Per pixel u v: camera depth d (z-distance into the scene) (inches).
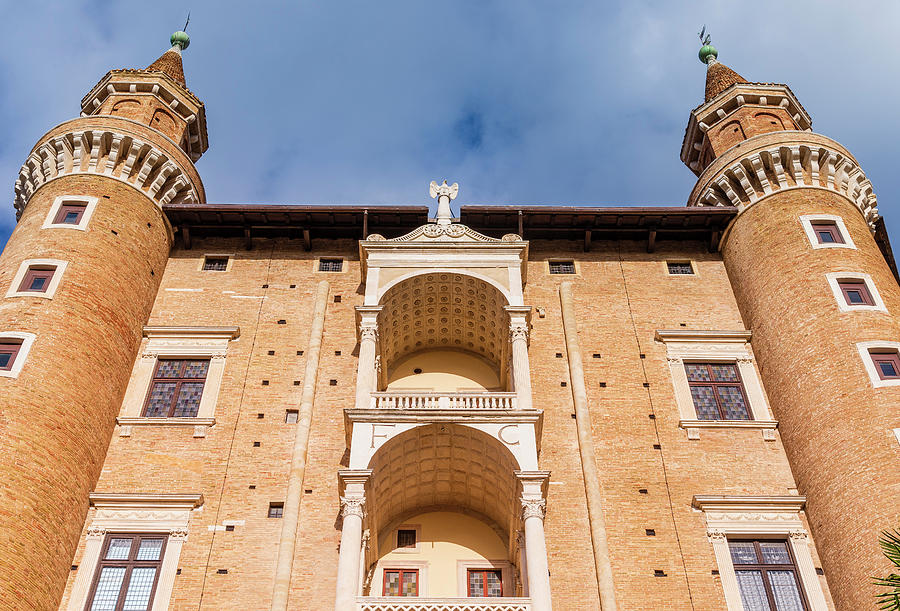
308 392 1130.7
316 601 954.1
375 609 873.5
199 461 1066.1
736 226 1309.1
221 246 1333.7
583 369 1173.7
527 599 882.8
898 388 1030.4
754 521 1019.3
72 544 967.6
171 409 1127.6
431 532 1080.2
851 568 938.1
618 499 1041.5
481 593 1032.2
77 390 1035.9
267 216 1311.5
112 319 1130.7
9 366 1018.1
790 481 1064.8
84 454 1016.2
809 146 1318.9
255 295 1262.3
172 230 1328.7
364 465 966.4
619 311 1250.0
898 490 948.0
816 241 1212.5
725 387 1169.4
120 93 1470.2
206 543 991.0
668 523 1021.2
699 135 1561.3
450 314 1226.6
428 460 1043.3
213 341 1192.8
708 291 1285.7
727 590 964.6
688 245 1355.8
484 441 1011.9
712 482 1061.8
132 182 1286.9
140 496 1013.2
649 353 1197.7
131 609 936.3
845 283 1159.6
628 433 1106.7
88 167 1278.3
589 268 1310.3
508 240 1227.9
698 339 1210.6
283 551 978.7
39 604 890.7
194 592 951.6
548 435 1101.7
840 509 976.3
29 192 1332.4
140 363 1165.1
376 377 1103.6
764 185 1304.1
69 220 1206.9
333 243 1341.0
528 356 1136.8
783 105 1493.6
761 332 1186.6
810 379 1081.4
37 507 926.4
